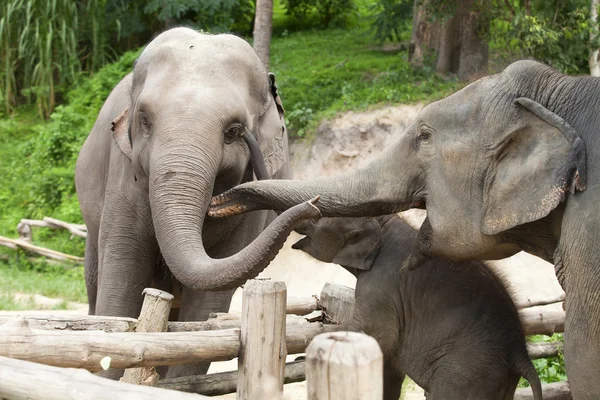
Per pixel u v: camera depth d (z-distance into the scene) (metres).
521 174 4.53
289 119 15.86
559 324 6.34
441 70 16.38
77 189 7.28
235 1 19.72
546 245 4.73
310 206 4.49
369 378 2.61
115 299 5.97
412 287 5.71
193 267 4.88
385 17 19.00
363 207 5.08
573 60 13.16
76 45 21.50
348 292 5.54
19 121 21.30
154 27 22.70
